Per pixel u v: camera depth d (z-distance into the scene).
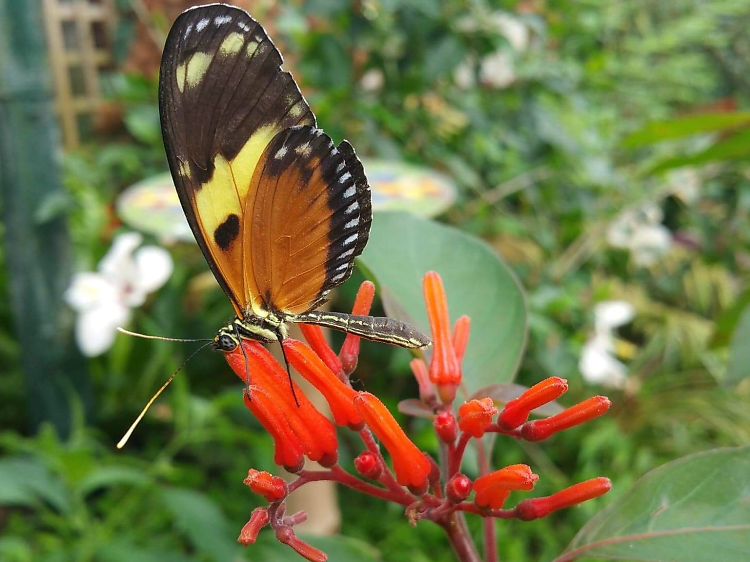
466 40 0.35
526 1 0.40
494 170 0.41
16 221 0.31
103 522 0.31
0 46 0.29
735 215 0.47
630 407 0.40
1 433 0.38
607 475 0.35
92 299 0.31
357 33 0.34
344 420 0.12
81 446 0.27
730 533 0.12
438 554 0.31
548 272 0.39
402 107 0.38
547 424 0.12
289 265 0.15
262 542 0.16
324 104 0.34
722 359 0.41
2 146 0.30
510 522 0.33
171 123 0.13
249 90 0.14
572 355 0.35
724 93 0.68
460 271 0.16
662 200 0.46
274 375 0.12
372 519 0.33
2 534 0.31
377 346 0.36
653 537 0.13
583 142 0.40
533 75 0.39
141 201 0.27
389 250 0.16
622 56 0.54
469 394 0.15
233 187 0.14
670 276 0.48
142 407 0.37
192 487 0.33
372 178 0.28
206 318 0.38
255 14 0.36
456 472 0.13
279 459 0.12
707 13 0.60
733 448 0.13
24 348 0.33
